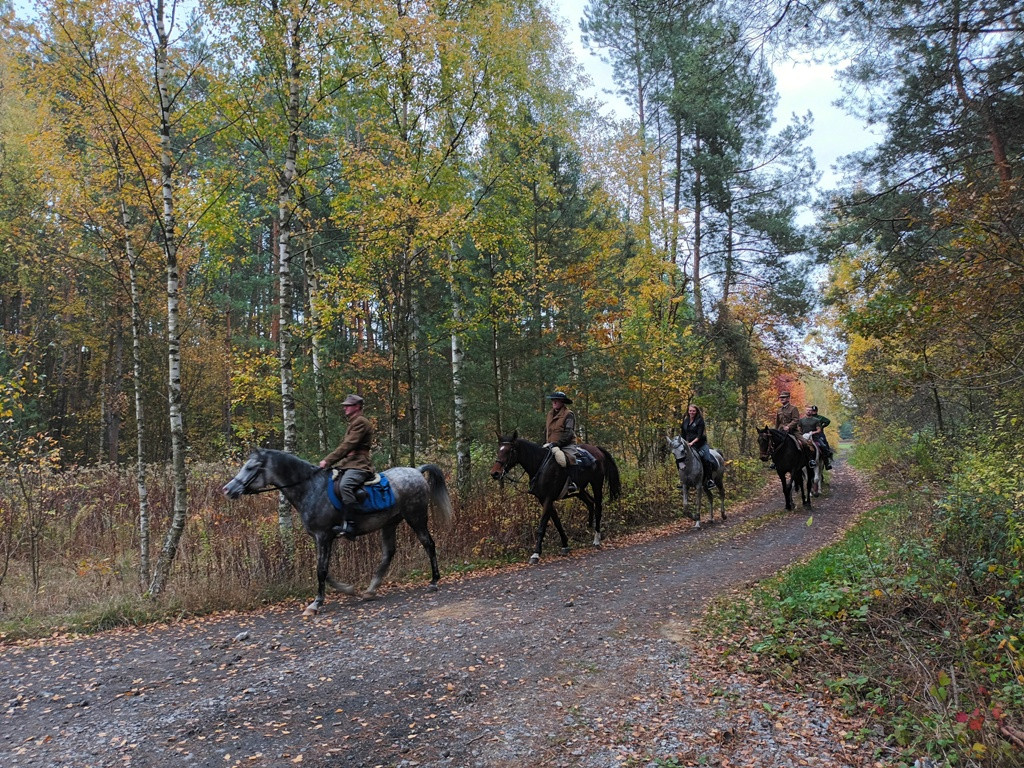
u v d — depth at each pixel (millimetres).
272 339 24094
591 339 16547
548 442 12312
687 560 10797
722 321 23734
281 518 10188
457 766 4375
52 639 7426
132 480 16406
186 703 5441
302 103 11320
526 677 5875
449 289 16625
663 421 19312
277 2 10461
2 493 11875
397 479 9297
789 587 7707
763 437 16062
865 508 15539
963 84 11195
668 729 4836
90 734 4906
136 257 10570
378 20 11172
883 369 16266
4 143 14750
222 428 26312
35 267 16844
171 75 9508
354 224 12141
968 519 7473
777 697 5328
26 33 8688
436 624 7523
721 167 22094
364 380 16859
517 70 14281
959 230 8578
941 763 4184
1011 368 8398
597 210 19094
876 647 5926
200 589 8734
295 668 6211
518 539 12594
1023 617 5535
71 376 23953
